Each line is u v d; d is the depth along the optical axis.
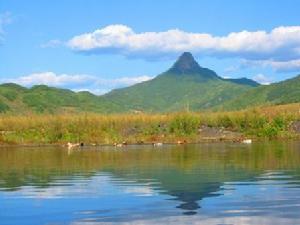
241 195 27.77
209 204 25.36
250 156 53.44
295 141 88.44
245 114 106.31
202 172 39.09
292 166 42.28
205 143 88.12
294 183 31.91
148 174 38.50
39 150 74.69
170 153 61.41
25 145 92.06
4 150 75.75
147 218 22.47
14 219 22.94
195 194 28.48
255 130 102.44
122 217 22.80
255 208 24.08
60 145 90.75
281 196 27.20
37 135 97.62
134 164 46.91
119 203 26.14
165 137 98.69
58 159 54.88
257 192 28.67
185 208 24.50
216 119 106.12
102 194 29.12
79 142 94.38
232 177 35.62
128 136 98.94
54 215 23.53
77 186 32.62
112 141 93.81
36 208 25.22
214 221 21.62
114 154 61.88
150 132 100.94
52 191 30.64
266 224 21.00
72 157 57.72
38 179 36.66
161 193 29.11
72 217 23.05
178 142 92.19
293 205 24.62
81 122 99.44
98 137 96.62
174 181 34.16
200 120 106.19
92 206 25.44
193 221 21.72
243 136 100.69
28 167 45.84
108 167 44.62
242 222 21.39
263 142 86.56
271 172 38.16
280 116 106.06
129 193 29.33
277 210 23.53
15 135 96.94
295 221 21.38
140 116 104.69
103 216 23.09
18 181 35.62
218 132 103.56
